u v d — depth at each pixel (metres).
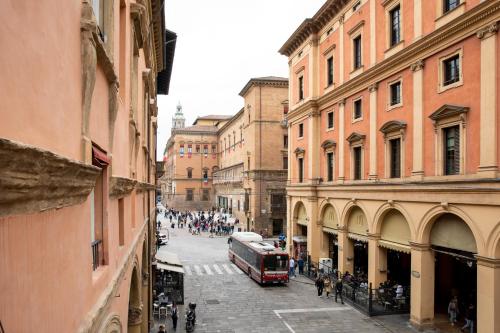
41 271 3.14
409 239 21.73
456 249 18.50
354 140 27.12
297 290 28.11
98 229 6.30
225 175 77.19
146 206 18.14
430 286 20.11
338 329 20.11
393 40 23.70
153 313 22.23
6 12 2.40
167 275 24.84
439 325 20.02
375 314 22.14
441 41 19.20
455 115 18.34
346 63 28.69
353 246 28.67
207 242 50.25
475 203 16.83
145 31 12.98
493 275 15.96
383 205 23.58
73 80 4.10
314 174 33.00
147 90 18.11
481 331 16.44
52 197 3.33
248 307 23.94
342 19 29.12
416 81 21.03
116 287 6.86
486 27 16.69
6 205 2.46
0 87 2.32
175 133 89.12
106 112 6.29
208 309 23.53
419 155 20.69
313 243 32.75
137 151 12.46
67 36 3.83
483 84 16.84
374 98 24.98
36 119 2.97
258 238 35.81
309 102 33.06
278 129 54.75
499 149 16.16
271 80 54.00
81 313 4.57
